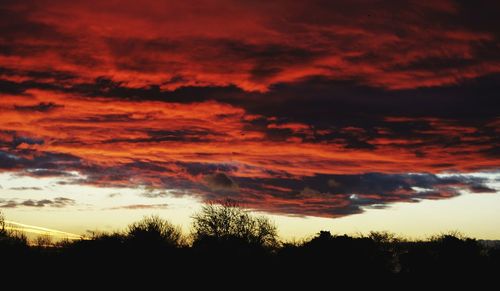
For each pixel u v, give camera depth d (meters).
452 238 83.12
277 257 79.75
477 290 78.31
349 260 78.06
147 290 68.56
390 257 83.44
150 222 78.81
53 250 76.44
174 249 77.38
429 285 79.38
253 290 71.44
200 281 71.81
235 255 76.81
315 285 75.06
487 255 82.88
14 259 71.81
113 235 77.31
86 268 71.88
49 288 66.88
